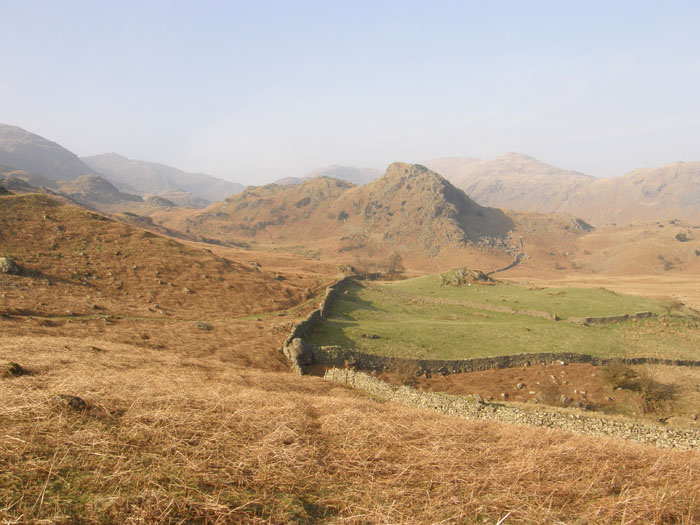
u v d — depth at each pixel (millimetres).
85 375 14953
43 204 82000
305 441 10867
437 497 8516
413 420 14453
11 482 6949
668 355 45219
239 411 12023
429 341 44375
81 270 61719
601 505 8641
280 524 6953
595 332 52125
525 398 34500
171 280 66500
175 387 14492
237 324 50750
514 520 7898
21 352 20453
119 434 9500
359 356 37938
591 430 19188
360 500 8188
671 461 11586
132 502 6824
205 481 7898
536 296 69938
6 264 53688
